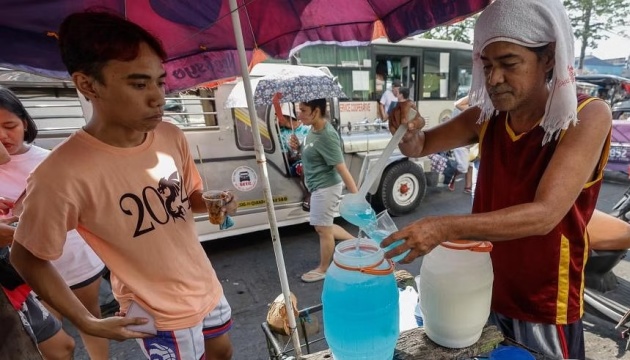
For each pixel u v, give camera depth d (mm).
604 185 6062
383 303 884
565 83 889
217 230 3627
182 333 1309
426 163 5312
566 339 1162
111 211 1128
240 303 2924
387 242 813
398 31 1639
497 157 1161
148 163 1213
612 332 2363
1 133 1641
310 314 1551
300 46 1890
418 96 6469
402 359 974
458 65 6773
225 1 1567
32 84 3047
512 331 1226
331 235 3152
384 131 5312
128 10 1468
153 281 1251
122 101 1032
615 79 9875
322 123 2896
